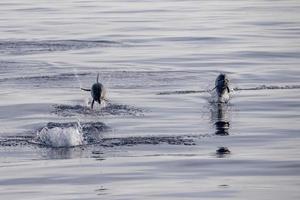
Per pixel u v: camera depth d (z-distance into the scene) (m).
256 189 35.97
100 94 53.69
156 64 71.88
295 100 56.78
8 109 54.00
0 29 95.31
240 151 43.03
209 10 118.19
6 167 40.38
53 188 36.25
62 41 86.00
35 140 46.16
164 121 50.69
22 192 35.62
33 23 100.69
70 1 130.25
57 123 50.16
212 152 42.94
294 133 47.25
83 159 41.78
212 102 56.38
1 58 75.25
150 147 44.25
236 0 136.75
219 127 48.97
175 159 41.41
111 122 50.41
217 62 72.62
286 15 111.62
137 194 35.19
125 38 88.25
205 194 35.22
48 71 68.31
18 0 132.50
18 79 64.81
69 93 59.25
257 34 91.31
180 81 63.97
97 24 99.75
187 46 82.56
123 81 64.06
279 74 66.56
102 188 36.12
